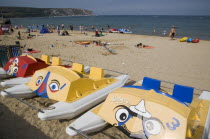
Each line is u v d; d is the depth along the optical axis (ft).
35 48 49.26
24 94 16.35
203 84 24.45
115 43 62.49
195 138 10.02
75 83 14.88
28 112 15.75
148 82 16.72
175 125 9.68
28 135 12.78
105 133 13.10
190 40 68.23
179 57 41.52
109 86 18.17
